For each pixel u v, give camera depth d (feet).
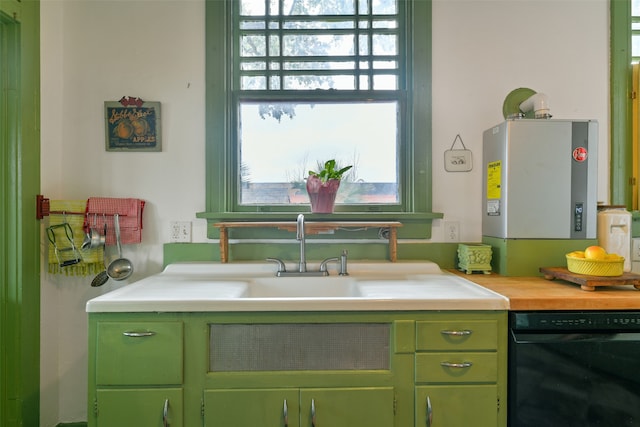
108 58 5.89
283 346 3.97
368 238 5.98
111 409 3.85
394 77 6.25
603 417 3.86
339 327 4.00
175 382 3.89
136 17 5.91
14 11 4.83
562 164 5.15
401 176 6.16
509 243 5.23
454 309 3.94
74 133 5.85
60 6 5.81
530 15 6.00
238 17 6.22
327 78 6.25
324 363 3.98
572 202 5.16
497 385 3.95
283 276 5.39
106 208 5.65
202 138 5.95
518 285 4.63
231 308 3.89
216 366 3.95
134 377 3.87
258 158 6.20
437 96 5.99
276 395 3.93
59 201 5.46
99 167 5.87
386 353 4.00
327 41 6.26
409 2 6.11
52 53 5.63
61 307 5.78
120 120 5.87
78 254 5.54
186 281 5.07
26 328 5.06
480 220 6.01
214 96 5.92
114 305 3.87
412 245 5.98
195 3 5.95
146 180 5.91
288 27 6.26
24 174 5.02
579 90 5.98
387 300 3.94
